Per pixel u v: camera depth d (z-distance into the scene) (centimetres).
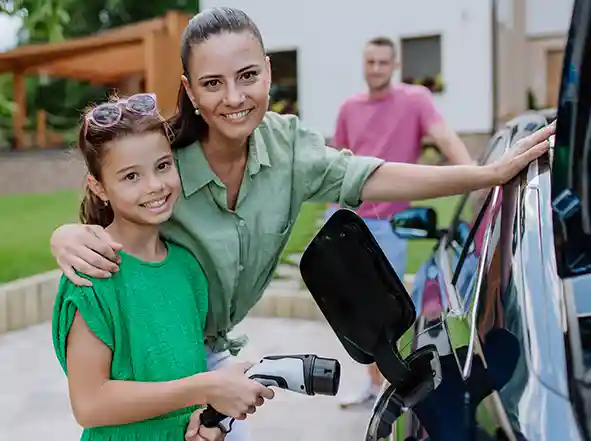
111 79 1611
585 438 131
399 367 166
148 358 172
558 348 146
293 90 1492
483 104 1350
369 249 166
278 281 674
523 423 136
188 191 196
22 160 1396
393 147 411
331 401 430
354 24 1420
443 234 330
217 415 162
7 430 400
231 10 187
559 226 149
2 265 730
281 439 376
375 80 407
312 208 944
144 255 180
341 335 167
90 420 163
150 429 173
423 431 152
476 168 199
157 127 173
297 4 1455
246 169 199
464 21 1341
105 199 179
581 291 153
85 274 165
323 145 213
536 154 194
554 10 1476
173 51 1048
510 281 164
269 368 157
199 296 191
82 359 164
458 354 170
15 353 546
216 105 184
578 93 135
